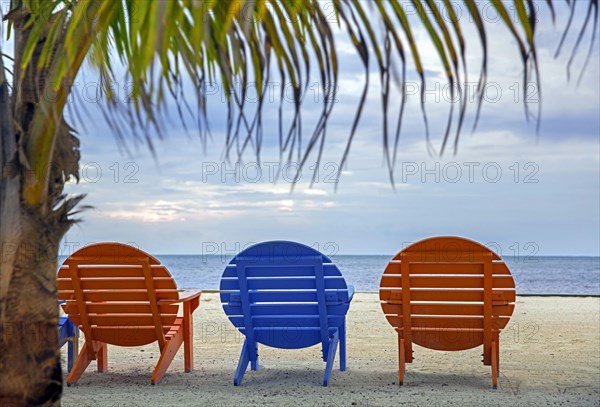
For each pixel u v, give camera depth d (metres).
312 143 1.71
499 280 5.46
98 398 5.27
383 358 7.28
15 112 2.87
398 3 1.67
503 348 7.88
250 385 5.84
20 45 2.91
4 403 2.90
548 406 4.95
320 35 1.80
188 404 5.06
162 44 1.63
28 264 2.92
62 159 2.97
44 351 2.97
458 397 5.25
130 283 5.70
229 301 5.86
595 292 45.03
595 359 7.09
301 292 5.72
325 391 5.54
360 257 72.06
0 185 2.88
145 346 8.29
